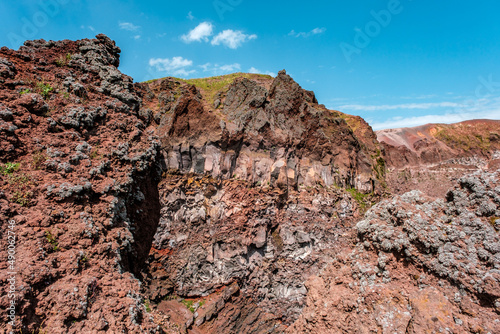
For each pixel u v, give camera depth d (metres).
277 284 42.81
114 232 12.07
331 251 44.16
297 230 44.19
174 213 41.38
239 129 42.62
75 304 9.04
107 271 10.79
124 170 14.07
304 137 48.28
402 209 12.84
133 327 9.66
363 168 56.03
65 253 10.09
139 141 15.95
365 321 12.08
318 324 13.39
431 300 10.92
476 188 11.45
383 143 78.00
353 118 69.38
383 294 12.08
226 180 42.34
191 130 41.78
